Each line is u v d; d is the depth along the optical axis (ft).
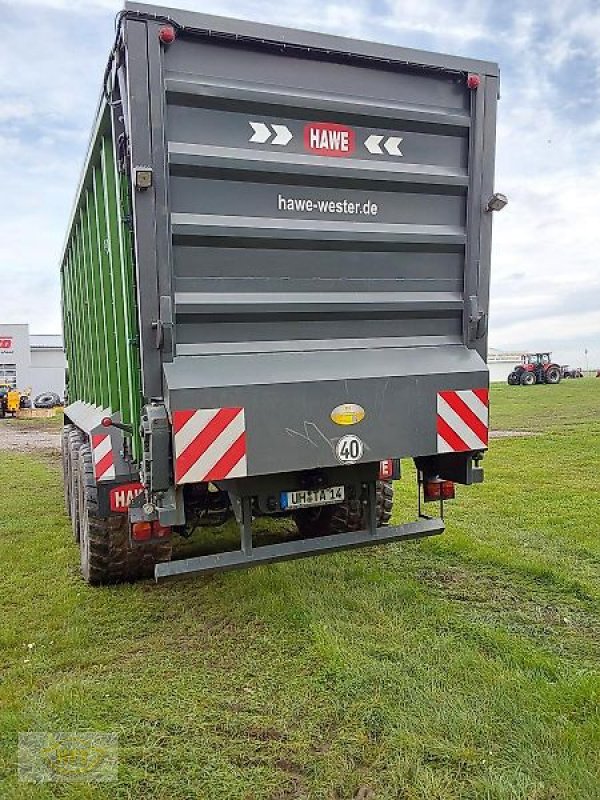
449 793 7.57
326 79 10.89
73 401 25.53
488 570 15.69
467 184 12.08
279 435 10.30
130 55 9.37
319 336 11.28
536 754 8.13
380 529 12.44
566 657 10.99
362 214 11.40
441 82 11.79
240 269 10.59
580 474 28.78
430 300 12.01
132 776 8.01
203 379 9.93
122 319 12.01
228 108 10.27
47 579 15.58
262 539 17.95
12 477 31.50
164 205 9.77
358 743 8.57
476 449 11.95
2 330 115.44
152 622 12.89
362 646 11.35
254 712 9.46
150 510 10.92
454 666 10.42
